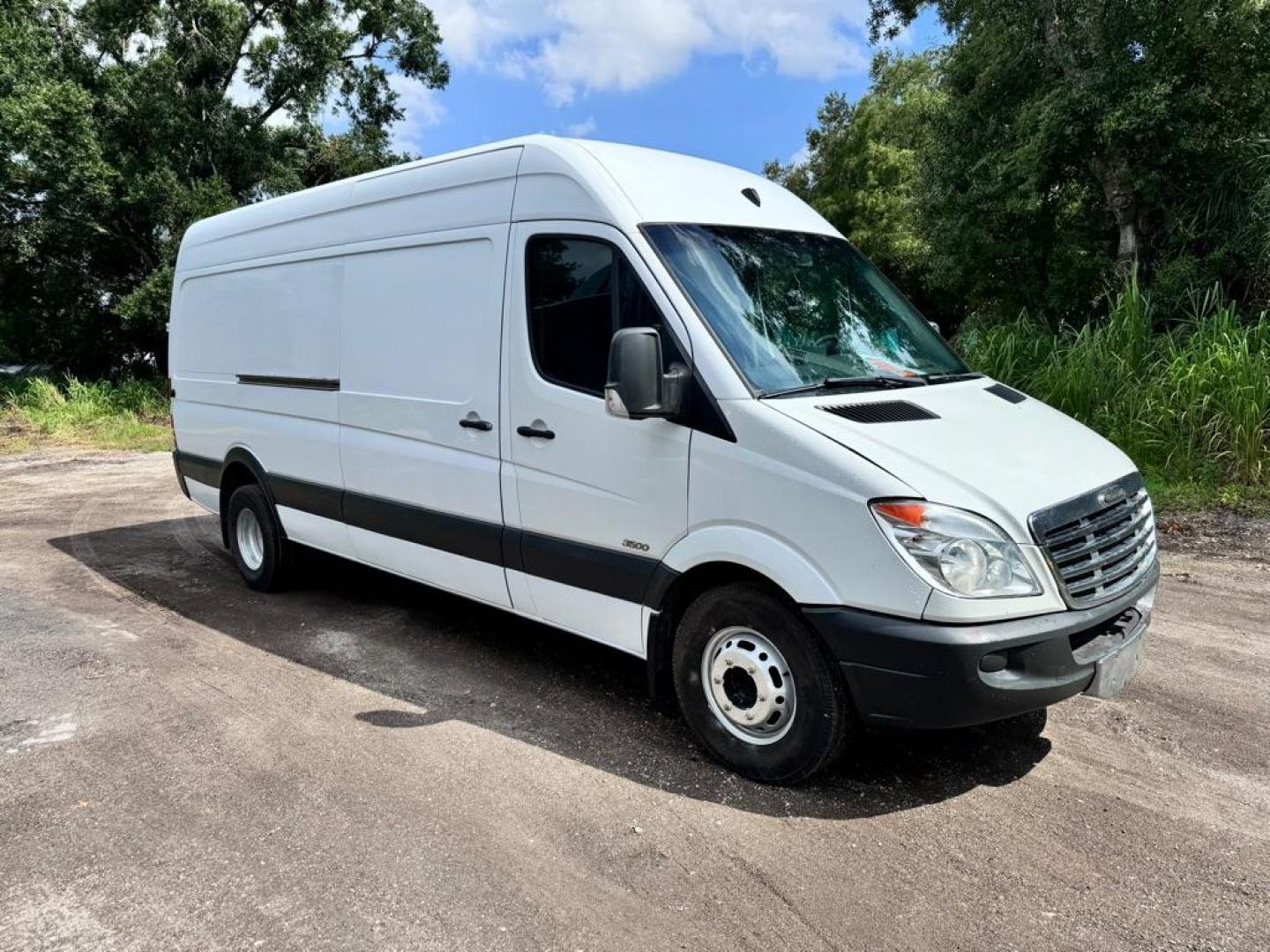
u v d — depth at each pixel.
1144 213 12.80
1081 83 11.87
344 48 24.28
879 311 4.50
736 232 4.20
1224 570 6.23
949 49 14.52
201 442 7.11
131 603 6.29
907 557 3.10
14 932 2.79
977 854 3.13
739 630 3.62
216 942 2.73
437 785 3.65
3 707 4.48
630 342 3.47
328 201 5.63
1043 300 14.23
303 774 3.76
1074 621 3.24
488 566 4.62
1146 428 8.67
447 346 4.71
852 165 31.36
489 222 4.50
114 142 21.88
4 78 19.44
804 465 3.30
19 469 13.41
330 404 5.58
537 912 2.84
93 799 3.59
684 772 3.73
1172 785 3.57
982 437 3.60
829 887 2.95
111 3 21.75
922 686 3.11
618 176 4.06
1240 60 11.09
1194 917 2.79
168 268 21.41
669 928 2.76
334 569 7.11
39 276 23.47
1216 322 9.27
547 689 4.63
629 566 3.89
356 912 2.86
